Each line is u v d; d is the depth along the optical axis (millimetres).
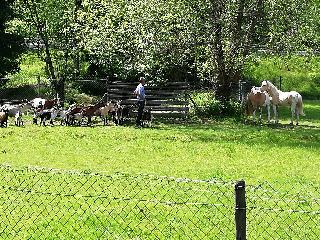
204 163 19891
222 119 34094
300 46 38062
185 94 34375
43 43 42500
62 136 25438
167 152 22078
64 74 41469
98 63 40312
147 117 30750
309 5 36781
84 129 28219
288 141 25688
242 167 19172
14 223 11688
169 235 10938
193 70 40656
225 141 25375
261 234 11180
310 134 28172
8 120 31516
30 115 34031
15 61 38656
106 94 35125
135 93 30688
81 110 30547
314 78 51344
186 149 22875
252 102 33781
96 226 11445
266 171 18500
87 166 18766
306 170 18859
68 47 41062
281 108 42156
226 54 35969
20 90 40500
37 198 13391
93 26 39406
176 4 35656
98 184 14734
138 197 13398
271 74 51188
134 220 11789
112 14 38031
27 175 15719
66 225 11516
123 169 18281
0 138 24641
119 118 31234
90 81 41812
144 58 36562
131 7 37000
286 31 36812
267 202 13328
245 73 48281
